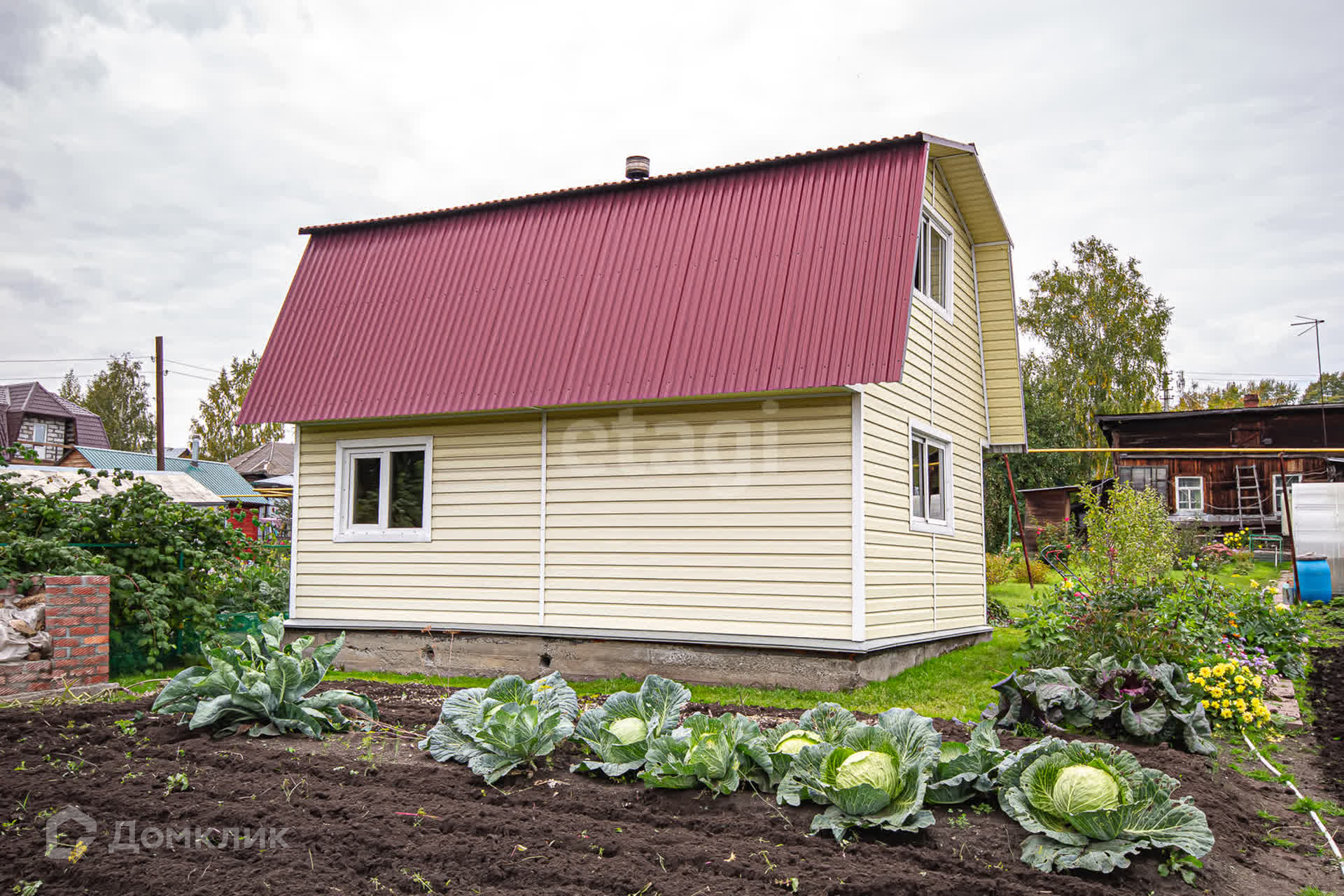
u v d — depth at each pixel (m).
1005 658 11.56
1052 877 4.03
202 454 55.56
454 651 11.24
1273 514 28.42
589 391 10.31
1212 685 7.62
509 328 11.30
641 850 4.22
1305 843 4.89
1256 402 29.75
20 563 9.91
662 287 10.70
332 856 4.12
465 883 3.88
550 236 11.88
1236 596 10.62
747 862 4.06
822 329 9.58
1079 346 43.12
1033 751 4.62
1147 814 4.26
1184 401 65.81
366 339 12.16
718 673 9.93
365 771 5.30
